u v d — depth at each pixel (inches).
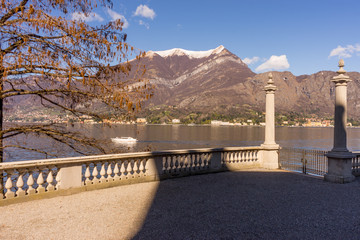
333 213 255.4
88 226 213.2
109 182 350.6
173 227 213.0
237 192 331.0
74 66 331.6
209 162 466.3
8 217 232.7
